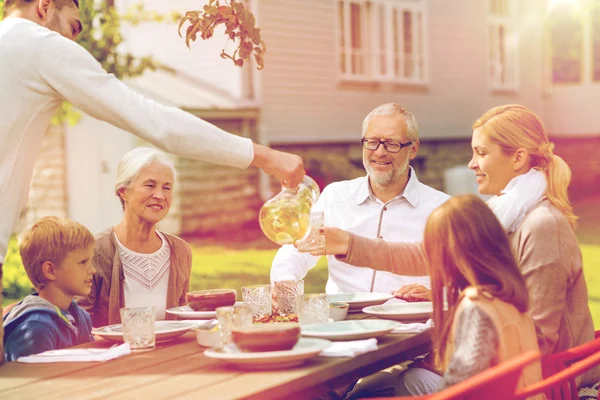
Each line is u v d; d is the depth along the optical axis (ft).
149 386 6.82
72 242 9.25
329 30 42.75
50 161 37.11
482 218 7.29
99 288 10.85
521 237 9.12
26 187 8.12
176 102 37.01
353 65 45.09
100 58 22.53
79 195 36.83
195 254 32.19
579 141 57.36
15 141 7.88
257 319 9.07
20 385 7.08
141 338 8.34
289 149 40.98
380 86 45.44
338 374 7.30
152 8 41.65
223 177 38.27
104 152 36.37
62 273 9.27
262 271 28.12
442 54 48.73
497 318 7.02
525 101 55.67
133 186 10.88
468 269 7.25
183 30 40.19
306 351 7.11
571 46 57.62
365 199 12.83
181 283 11.32
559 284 8.87
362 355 7.62
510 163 9.82
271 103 40.14
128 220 11.04
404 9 46.09
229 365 7.44
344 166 41.50
